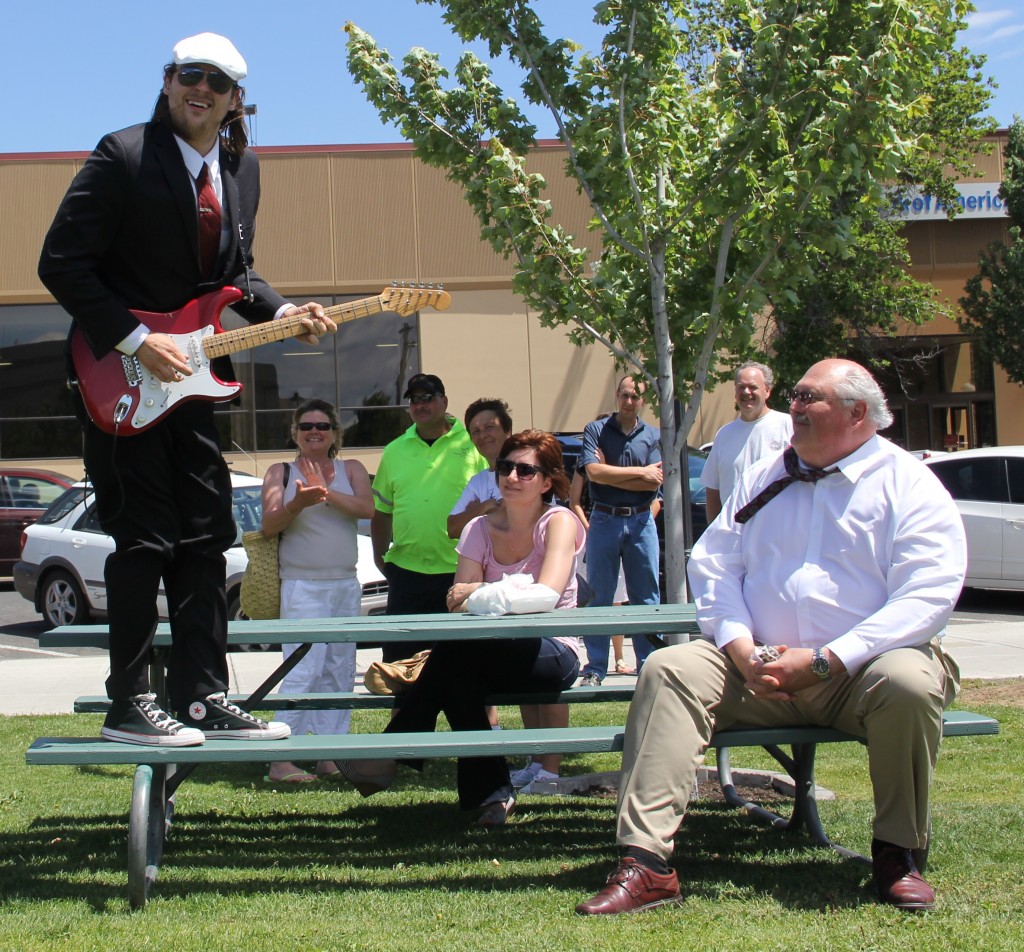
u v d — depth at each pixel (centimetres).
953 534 397
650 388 629
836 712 400
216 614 416
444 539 670
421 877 422
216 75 386
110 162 384
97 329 382
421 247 2423
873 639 385
